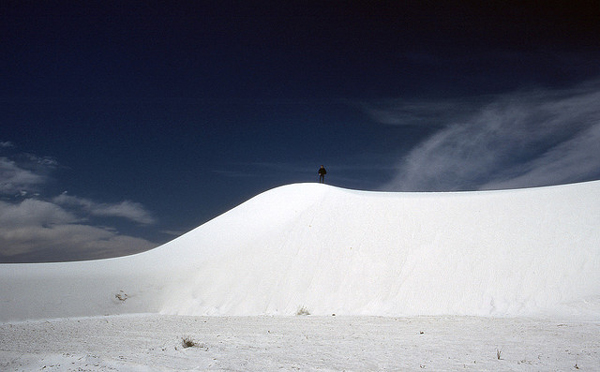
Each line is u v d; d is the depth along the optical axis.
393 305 20.50
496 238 22.39
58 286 27.58
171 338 12.37
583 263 18.81
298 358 8.38
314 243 27.00
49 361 9.12
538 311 16.66
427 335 11.32
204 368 7.63
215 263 28.98
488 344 9.47
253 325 15.53
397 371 6.98
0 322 22.16
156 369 7.71
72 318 23.23
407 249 23.88
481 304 18.80
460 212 25.70
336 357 8.39
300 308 22.28
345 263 24.44
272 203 36.22
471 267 21.02
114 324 18.02
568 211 22.86
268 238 29.25
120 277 29.62
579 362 7.28
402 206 28.25
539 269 19.45
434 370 6.95
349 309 21.30
